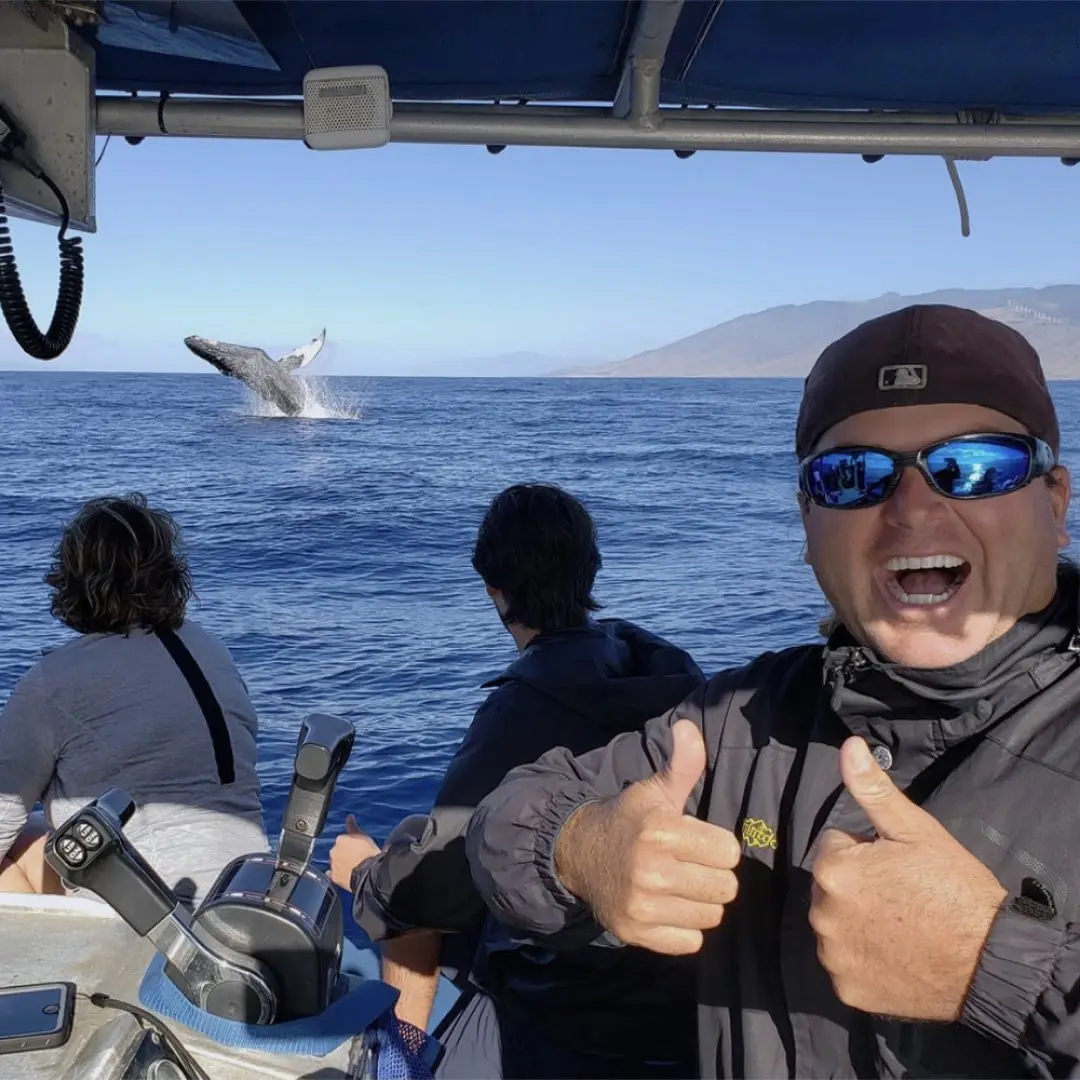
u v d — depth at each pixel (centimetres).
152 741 282
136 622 294
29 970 161
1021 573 143
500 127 266
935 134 275
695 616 1120
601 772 179
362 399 7819
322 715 159
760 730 167
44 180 262
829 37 251
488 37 254
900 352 151
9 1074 136
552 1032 246
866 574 152
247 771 298
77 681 282
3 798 280
